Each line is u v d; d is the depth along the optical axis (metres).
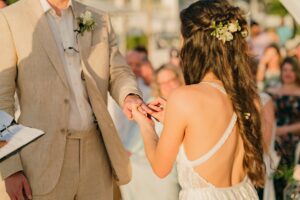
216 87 3.57
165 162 3.61
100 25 4.32
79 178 4.14
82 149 4.14
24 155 4.06
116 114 6.60
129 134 6.50
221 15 3.60
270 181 5.71
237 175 3.61
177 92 3.55
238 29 3.59
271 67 8.99
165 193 6.02
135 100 4.22
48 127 4.03
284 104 7.36
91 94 4.14
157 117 4.07
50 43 4.07
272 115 5.44
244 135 3.55
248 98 3.58
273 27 12.87
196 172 3.54
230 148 3.55
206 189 3.54
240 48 3.61
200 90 3.55
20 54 4.03
